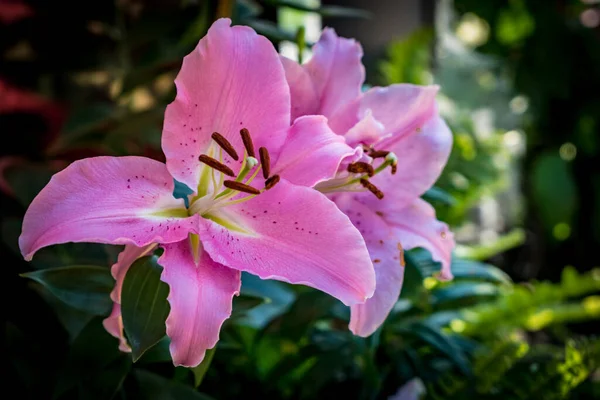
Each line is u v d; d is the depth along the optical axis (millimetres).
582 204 1393
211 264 399
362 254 393
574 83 1374
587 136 1387
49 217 368
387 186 482
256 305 487
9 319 576
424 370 637
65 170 382
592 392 667
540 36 1357
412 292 530
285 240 405
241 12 667
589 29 1370
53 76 951
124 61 866
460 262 639
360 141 438
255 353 640
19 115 884
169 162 411
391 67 889
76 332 567
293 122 438
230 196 420
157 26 745
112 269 422
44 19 858
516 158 1341
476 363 615
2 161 720
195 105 402
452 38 1278
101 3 841
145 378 538
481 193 816
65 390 475
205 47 391
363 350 577
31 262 600
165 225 399
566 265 1370
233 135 416
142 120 706
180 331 369
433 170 480
